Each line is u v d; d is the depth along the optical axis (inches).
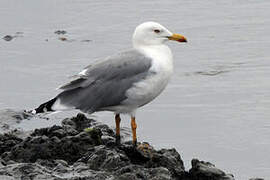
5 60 836.6
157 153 516.1
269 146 584.7
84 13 1005.8
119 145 540.1
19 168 471.8
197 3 1038.4
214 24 943.0
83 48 872.3
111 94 516.1
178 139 605.3
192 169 493.4
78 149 519.2
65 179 458.6
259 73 762.8
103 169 486.6
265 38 881.5
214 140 600.7
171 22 954.1
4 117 642.2
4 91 736.3
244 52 834.2
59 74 783.7
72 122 611.2
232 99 693.3
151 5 1029.8
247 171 540.7
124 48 866.1
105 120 653.9
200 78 755.4
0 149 533.0
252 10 1000.2
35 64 821.2
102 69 521.0
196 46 863.1
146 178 469.4
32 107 693.9
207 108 673.0
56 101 523.5
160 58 527.2
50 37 920.3
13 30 952.3
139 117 657.6
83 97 517.3
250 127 624.7
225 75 761.0
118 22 962.1
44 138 520.4
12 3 1059.9
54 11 1021.2
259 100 687.1
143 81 515.8
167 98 701.9
